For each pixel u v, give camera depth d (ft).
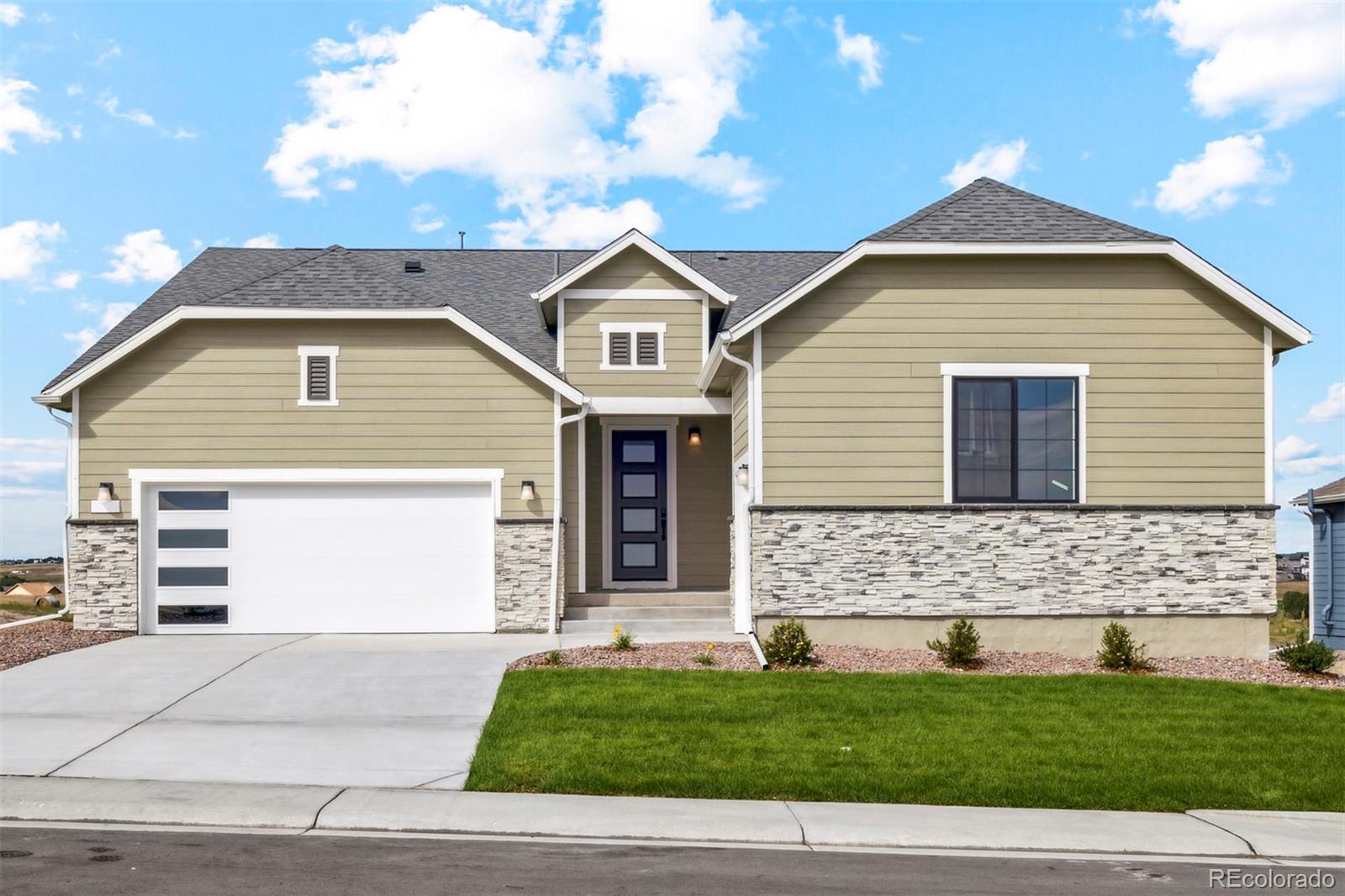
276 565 56.65
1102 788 30.68
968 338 51.67
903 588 50.83
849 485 51.16
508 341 61.16
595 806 28.50
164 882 22.06
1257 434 51.93
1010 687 41.96
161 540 56.29
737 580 55.31
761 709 37.60
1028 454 51.67
